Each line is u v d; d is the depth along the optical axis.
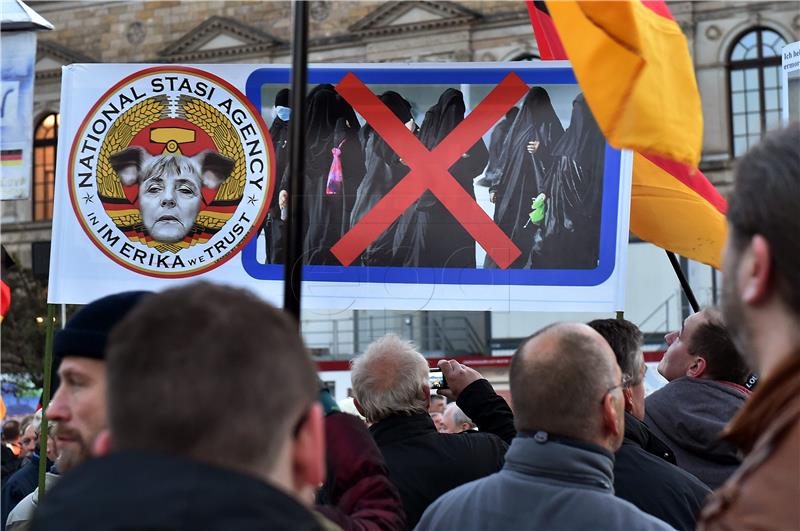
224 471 1.41
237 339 1.46
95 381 2.27
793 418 1.53
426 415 3.88
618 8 2.90
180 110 5.21
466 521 2.71
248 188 5.19
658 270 29.88
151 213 5.18
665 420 4.10
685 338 4.18
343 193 5.16
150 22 39.44
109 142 5.20
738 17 30.64
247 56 38.53
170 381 1.44
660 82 3.02
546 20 5.46
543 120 5.14
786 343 1.62
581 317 30.38
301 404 1.52
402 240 5.14
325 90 5.20
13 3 5.00
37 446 7.24
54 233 5.17
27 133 5.00
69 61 39.62
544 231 5.10
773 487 1.50
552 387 2.67
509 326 30.69
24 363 29.16
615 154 5.09
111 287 5.16
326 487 3.40
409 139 5.17
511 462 2.73
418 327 30.38
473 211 5.13
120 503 1.37
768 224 1.62
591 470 2.65
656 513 3.19
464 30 34.41
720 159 30.84
